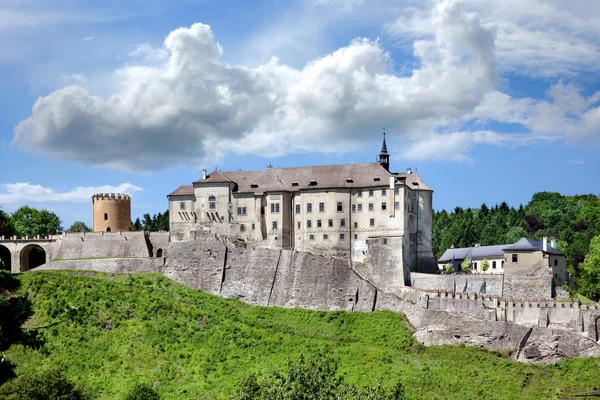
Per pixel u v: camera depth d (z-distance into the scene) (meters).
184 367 109.00
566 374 104.06
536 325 112.19
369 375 104.00
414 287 129.12
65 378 92.00
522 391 99.69
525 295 122.81
